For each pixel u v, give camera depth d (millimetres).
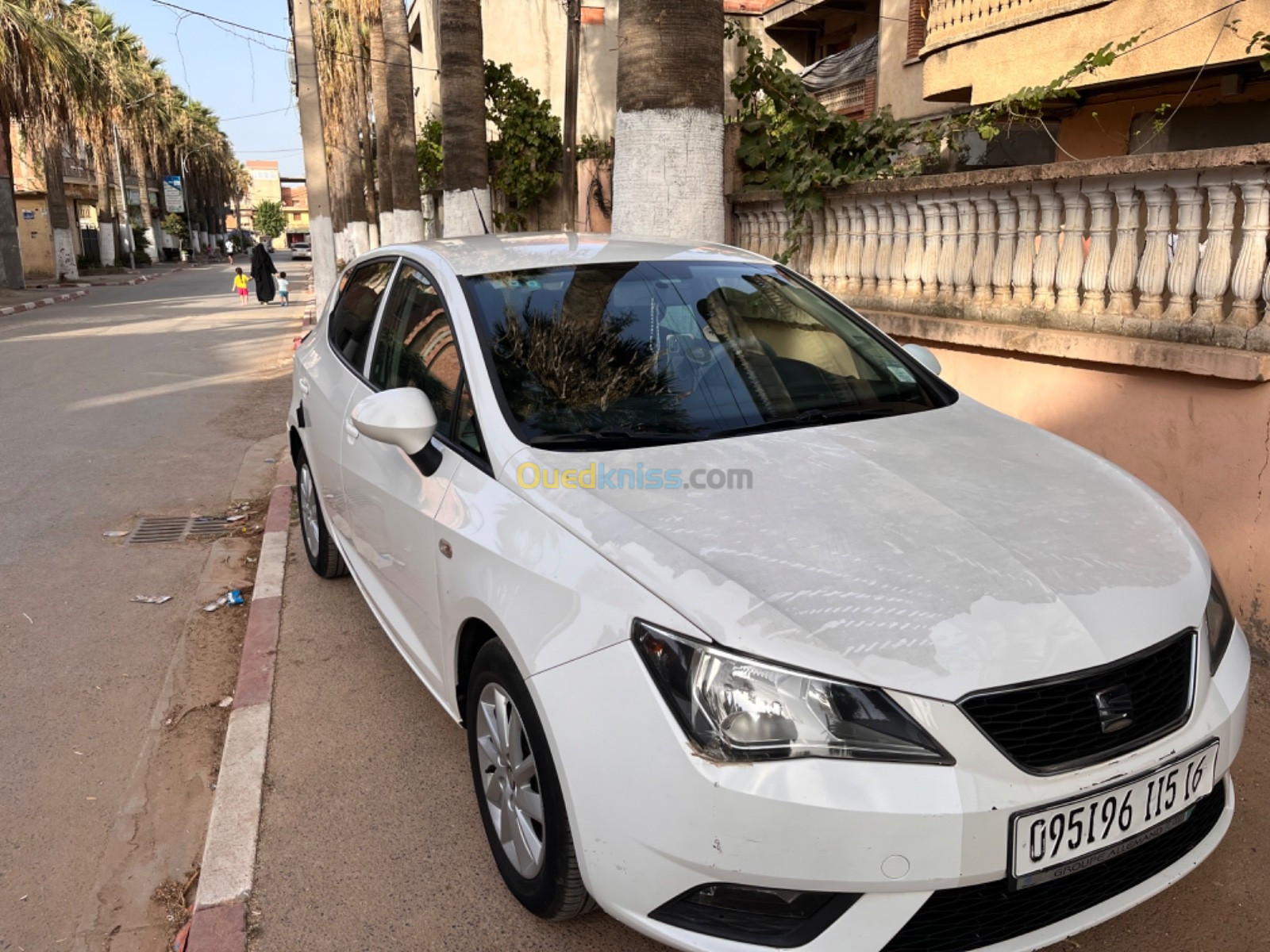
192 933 2578
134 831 3160
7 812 3258
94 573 5410
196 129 74938
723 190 6988
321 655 4227
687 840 1995
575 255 3621
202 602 5000
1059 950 2480
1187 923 2570
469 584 2627
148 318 21844
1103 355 4395
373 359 3881
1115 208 4691
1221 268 4039
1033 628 2064
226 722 3830
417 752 3467
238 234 100125
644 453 2723
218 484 7199
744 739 1969
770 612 2043
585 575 2260
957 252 5527
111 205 49562
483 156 13125
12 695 4043
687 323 3340
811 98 7062
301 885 2783
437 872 2834
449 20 12602
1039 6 9062
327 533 4859
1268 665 3910
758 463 2672
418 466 3045
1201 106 8922
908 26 13047
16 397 10938
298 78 16547
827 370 3348
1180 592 2285
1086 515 2502
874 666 1972
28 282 36750
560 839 2293
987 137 7828
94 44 35812
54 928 2734
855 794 1919
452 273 3432
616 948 2527
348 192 35312
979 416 3252
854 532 2309
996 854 1952
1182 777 2162
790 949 1998
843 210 6453
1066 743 2020
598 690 2123
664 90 6277
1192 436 4129
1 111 29422
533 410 2895
